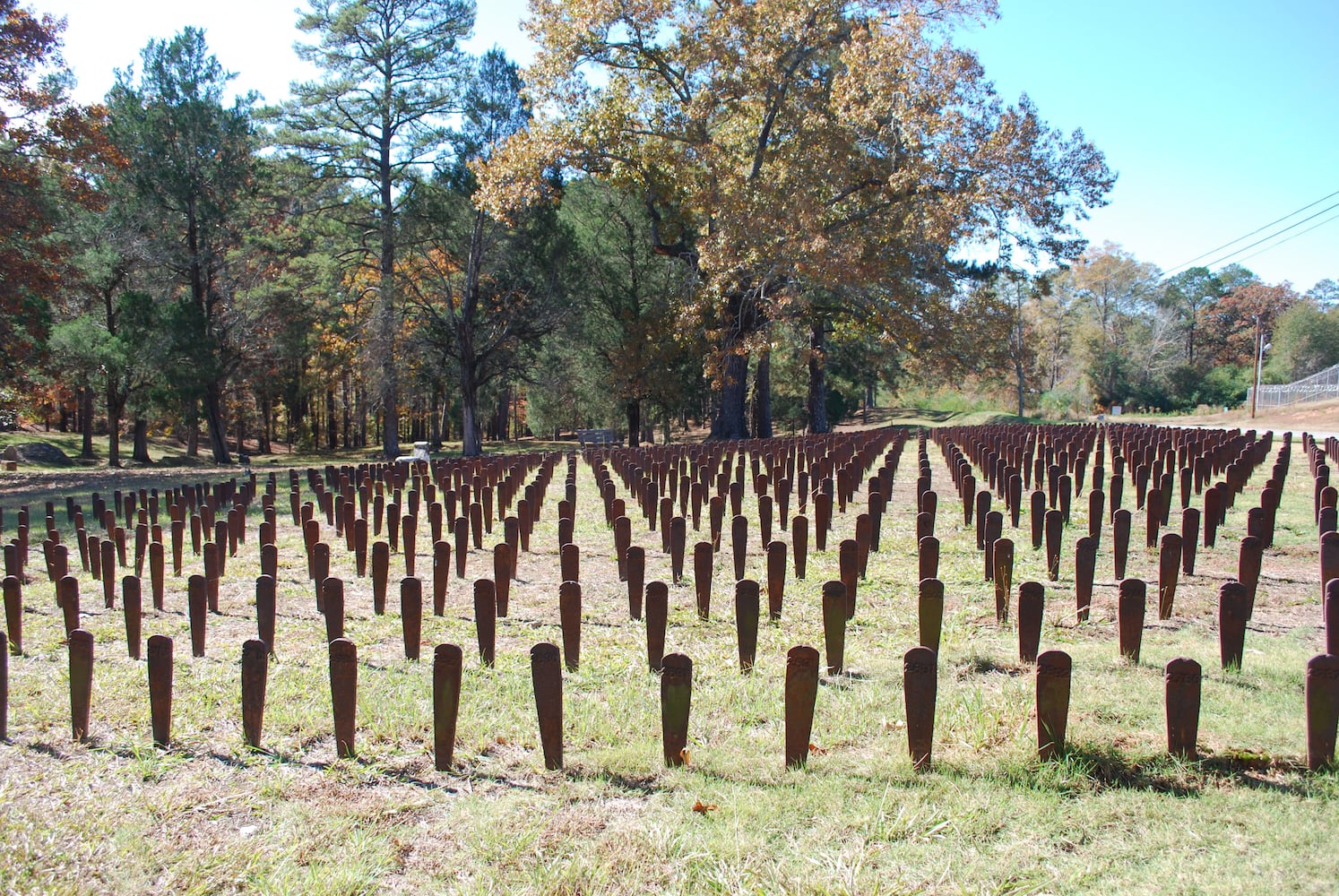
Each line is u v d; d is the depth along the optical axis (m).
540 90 26.52
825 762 4.29
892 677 5.43
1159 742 4.14
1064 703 4.03
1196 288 78.75
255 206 33.81
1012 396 67.75
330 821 3.94
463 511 10.48
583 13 25.20
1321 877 3.07
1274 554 8.19
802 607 7.23
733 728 4.87
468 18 33.47
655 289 36.53
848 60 23.97
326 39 33.09
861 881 3.27
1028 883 3.20
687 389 40.19
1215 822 3.49
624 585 8.32
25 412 30.17
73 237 30.78
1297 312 63.00
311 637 6.88
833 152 24.33
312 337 39.72
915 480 15.09
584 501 14.16
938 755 4.24
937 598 5.59
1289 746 4.01
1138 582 5.21
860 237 25.83
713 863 3.47
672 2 25.73
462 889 3.38
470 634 6.86
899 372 44.84
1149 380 68.12
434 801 4.15
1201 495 11.73
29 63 22.81
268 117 32.59
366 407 42.84
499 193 26.69
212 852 3.67
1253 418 45.16
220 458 34.47
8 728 5.09
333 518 12.18
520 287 34.12
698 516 10.78
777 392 47.75
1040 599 5.38
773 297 27.86
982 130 23.88
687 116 26.56
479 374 36.91
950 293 29.52
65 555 8.76
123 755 4.72
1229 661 5.03
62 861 3.59
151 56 31.84
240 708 5.31
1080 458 11.77
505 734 4.84
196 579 6.34
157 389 30.39
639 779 4.28
